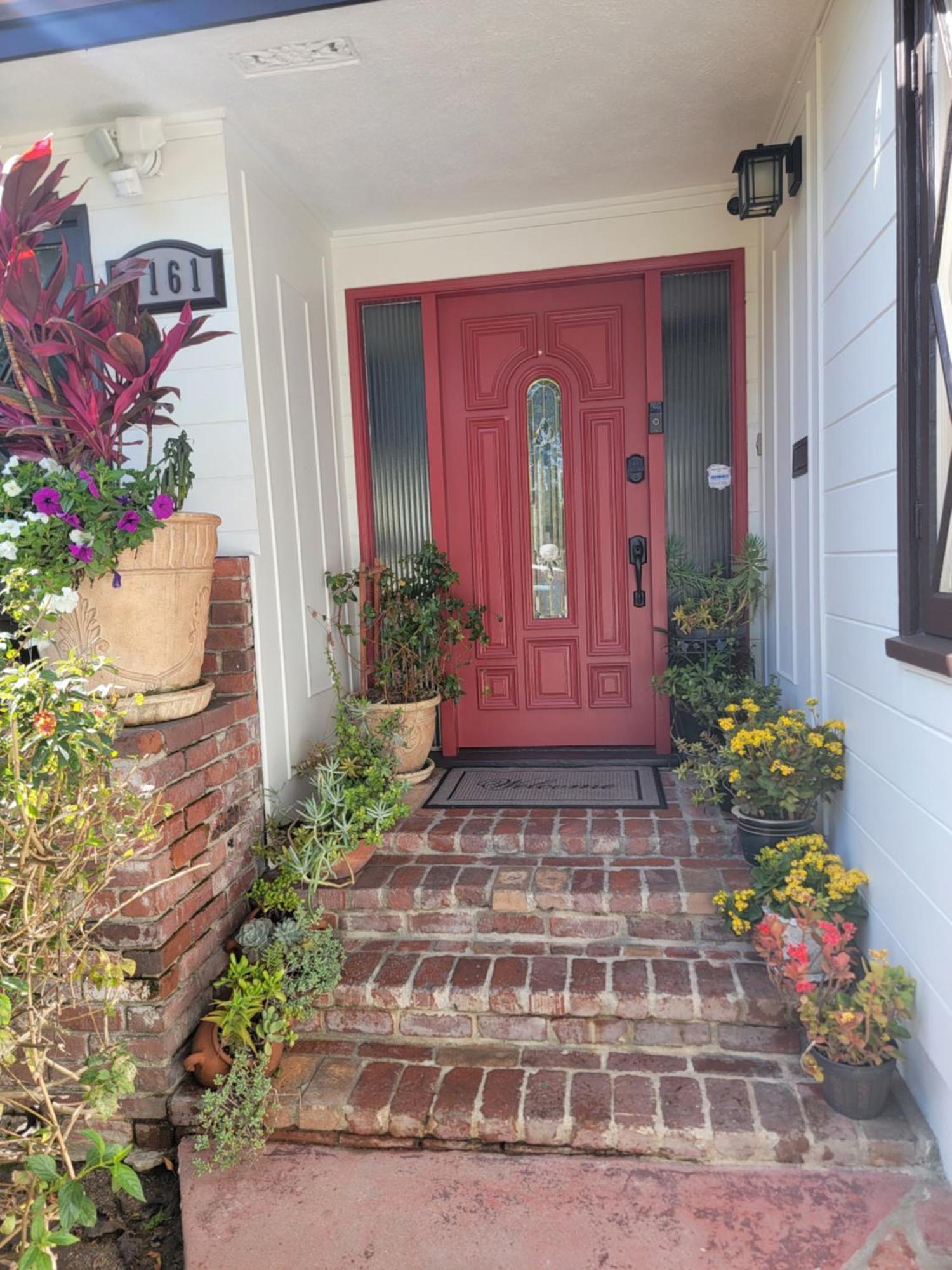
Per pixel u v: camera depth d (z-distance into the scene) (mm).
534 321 3979
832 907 2270
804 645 3049
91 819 1943
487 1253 1850
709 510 3912
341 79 2779
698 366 3863
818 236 2711
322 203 3711
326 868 2758
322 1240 1920
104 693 1976
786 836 2682
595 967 2553
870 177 2195
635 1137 2061
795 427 3113
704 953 2611
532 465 4055
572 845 3041
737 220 3709
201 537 2521
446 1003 2477
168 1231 2072
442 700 3850
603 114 3064
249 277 3123
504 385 4027
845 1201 1896
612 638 4047
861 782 2393
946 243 1777
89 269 3090
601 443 3975
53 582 2203
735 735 2844
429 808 3396
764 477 3672
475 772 3859
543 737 4148
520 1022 2438
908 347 1949
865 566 2330
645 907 2693
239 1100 2236
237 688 2949
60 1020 2305
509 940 2756
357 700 3494
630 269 3803
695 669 3602
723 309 3826
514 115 3047
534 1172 2053
